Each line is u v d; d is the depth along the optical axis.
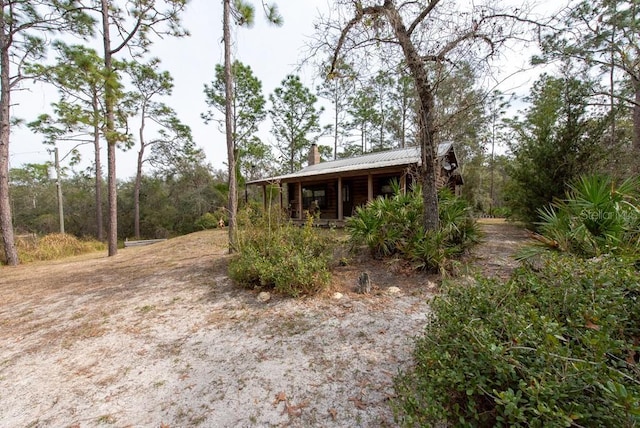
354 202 11.84
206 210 20.83
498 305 1.53
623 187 3.14
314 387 1.99
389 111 18.94
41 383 2.23
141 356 2.54
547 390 0.95
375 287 3.88
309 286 3.74
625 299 1.38
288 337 2.71
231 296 3.87
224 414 1.80
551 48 5.33
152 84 16.92
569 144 6.66
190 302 3.75
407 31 4.26
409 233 4.71
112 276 5.52
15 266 7.98
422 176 4.52
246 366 2.29
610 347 1.07
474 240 4.54
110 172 8.67
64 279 5.59
